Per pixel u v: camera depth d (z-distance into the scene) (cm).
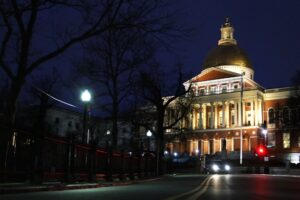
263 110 9712
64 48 1509
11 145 1368
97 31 1518
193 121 10444
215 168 6175
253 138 9506
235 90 9944
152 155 3872
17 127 1379
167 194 1289
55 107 8150
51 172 1544
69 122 8369
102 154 2156
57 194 1169
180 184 2195
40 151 1448
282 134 9325
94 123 5059
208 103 10356
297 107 8156
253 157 8794
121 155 2498
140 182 2481
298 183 2417
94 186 1705
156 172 3800
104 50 2695
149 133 4756
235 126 9838
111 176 2202
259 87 9681
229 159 8569
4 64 1485
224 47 11169
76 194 1191
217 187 1884
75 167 1772
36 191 1259
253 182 2516
